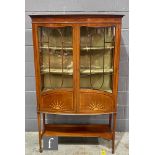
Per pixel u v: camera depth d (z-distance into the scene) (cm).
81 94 288
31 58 338
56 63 297
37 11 326
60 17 271
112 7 325
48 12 326
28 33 331
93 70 293
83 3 324
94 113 290
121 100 348
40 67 290
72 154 305
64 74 298
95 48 288
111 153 307
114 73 284
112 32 286
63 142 333
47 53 295
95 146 323
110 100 290
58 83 303
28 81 344
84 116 351
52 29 290
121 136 345
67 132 316
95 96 288
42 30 289
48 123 353
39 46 285
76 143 331
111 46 288
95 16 270
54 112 293
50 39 292
